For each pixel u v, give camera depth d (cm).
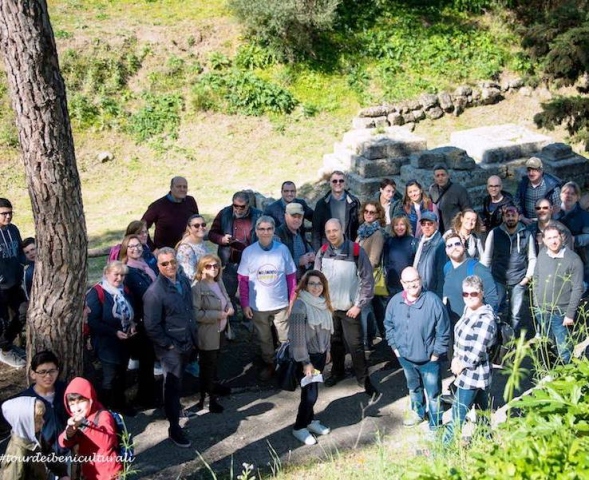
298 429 716
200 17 1973
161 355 707
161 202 988
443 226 1034
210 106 1800
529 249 863
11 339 862
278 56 1886
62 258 666
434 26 2047
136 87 1806
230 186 1602
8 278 853
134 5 2020
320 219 995
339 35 1964
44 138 630
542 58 1488
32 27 604
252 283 818
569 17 1375
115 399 758
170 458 691
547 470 367
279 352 729
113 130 1728
